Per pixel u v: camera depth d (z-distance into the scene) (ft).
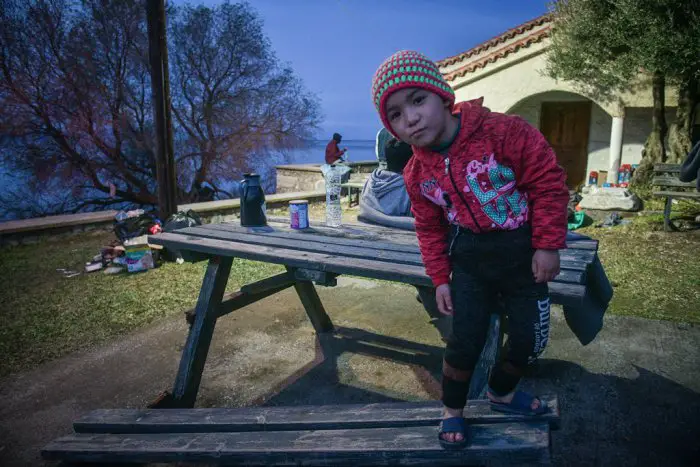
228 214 26.66
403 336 11.91
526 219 4.56
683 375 9.43
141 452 6.56
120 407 9.31
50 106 46.85
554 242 4.23
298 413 6.67
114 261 18.31
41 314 13.89
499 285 4.75
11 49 43.88
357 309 13.79
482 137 4.32
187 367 9.04
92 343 12.04
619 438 7.64
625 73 29.96
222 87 57.00
